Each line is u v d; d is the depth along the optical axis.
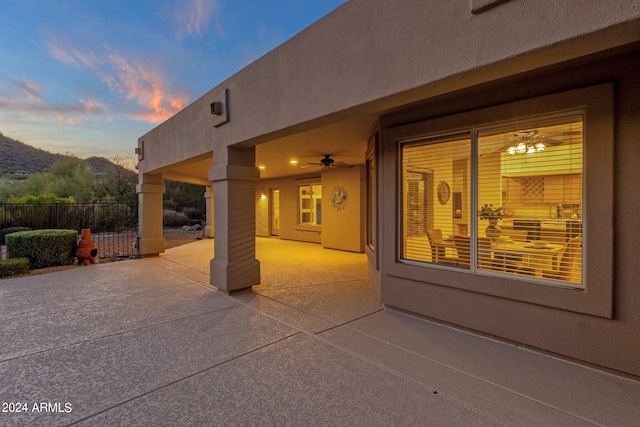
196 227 20.16
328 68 3.75
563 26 2.12
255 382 2.77
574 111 2.99
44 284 6.43
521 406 2.40
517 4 2.32
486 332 3.65
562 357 3.12
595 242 2.83
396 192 4.55
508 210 3.77
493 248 3.80
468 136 3.90
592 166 2.83
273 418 2.28
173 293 5.71
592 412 2.32
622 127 2.69
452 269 3.99
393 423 2.22
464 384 2.71
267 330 3.96
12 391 2.63
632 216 2.66
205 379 2.82
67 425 2.19
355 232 10.47
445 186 4.20
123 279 6.86
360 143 6.99
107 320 4.33
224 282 5.58
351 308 4.80
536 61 2.41
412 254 4.55
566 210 3.33
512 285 3.38
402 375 2.88
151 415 2.31
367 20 3.33
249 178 5.80
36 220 14.54
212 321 4.29
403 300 4.49
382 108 3.52
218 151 5.84
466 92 3.66
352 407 2.41
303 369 2.99
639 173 2.62
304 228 13.29
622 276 2.73
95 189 20.95
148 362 3.14
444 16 2.73
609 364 2.83
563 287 3.09
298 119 4.17
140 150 9.81
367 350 3.39
